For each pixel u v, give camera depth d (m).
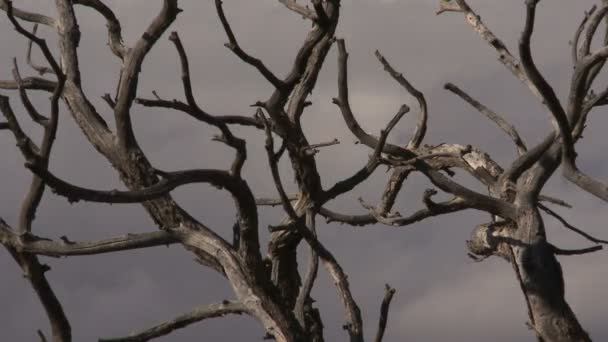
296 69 16.33
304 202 17.20
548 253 17.16
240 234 14.57
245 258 14.60
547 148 17.31
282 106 16.44
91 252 14.56
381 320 14.90
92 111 15.58
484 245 17.92
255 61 15.80
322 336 16.09
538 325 17.14
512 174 17.75
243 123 16.34
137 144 15.13
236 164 13.91
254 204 14.34
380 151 16.94
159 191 13.50
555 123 16.94
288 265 17.86
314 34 16.34
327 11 17.25
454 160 18.92
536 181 17.38
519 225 17.38
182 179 13.66
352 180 17.16
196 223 14.93
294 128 16.72
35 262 14.97
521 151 18.27
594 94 16.86
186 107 13.75
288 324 14.62
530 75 13.33
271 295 14.70
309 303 16.14
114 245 14.62
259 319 14.63
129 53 14.75
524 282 17.22
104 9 16.47
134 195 13.34
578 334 17.02
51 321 15.53
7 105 12.50
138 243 14.69
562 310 17.06
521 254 17.22
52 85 16.81
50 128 12.71
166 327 15.27
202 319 15.12
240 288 14.68
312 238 15.32
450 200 18.03
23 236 14.62
